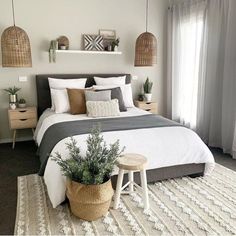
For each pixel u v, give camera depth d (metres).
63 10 4.16
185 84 4.61
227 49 3.59
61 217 2.15
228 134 3.72
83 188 2.00
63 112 3.74
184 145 2.69
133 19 4.63
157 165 2.57
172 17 4.74
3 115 4.15
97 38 4.40
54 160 2.18
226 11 3.63
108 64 4.63
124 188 2.50
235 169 3.20
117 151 2.25
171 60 4.91
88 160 2.06
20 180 2.85
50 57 4.19
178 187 2.69
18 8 3.93
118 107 3.62
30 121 4.01
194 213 2.23
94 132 2.18
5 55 3.64
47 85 4.18
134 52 4.76
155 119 3.27
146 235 1.94
